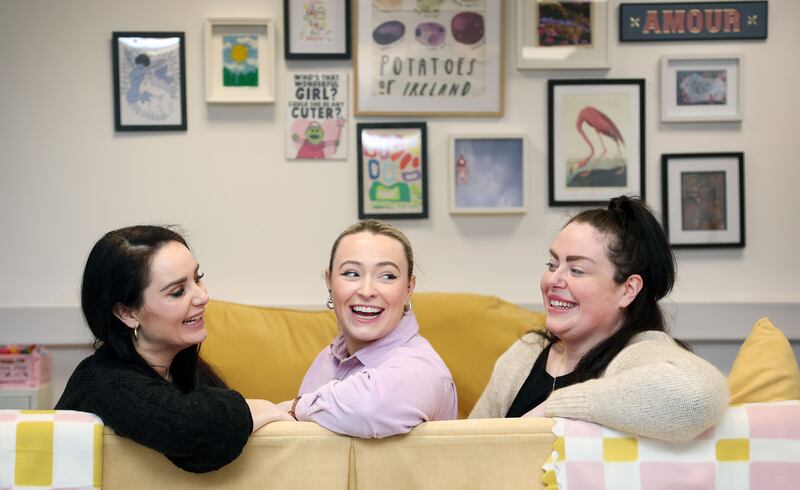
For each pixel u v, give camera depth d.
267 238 2.89
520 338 1.99
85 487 1.37
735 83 2.87
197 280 1.63
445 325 2.51
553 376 1.79
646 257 1.67
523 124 2.89
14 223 2.86
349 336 1.73
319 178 2.89
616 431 1.38
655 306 1.71
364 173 2.87
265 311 2.57
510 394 1.89
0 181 2.85
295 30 2.84
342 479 1.40
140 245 1.53
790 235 2.89
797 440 1.39
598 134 2.87
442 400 1.55
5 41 2.83
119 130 2.84
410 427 1.40
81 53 2.85
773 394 1.61
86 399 1.43
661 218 2.88
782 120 2.88
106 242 1.53
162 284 1.51
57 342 2.84
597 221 1.69
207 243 2.88
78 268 2.87
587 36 2.87
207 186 2.88
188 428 1.31
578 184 2.87
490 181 2.88
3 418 1.37
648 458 1.38
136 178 2.87
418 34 2.87
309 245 2.89
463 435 1.40
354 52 2.85
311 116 2.88
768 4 2.86
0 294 2.85
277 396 2.41
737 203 2.88
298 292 2.89
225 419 1.33
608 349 1.67
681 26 2.86
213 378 1.95
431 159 2.89
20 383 2.70
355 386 1.41
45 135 2.85
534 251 2.90
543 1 2.87
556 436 1.39
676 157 2.88
